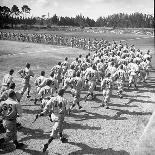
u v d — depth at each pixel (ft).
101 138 26.71
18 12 353.31
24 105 36.73
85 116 33.45
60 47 119.44
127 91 48.14
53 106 23.72
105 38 189.16
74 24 424.46
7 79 32.96
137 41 167.94
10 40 143.95
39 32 243.81
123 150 24.11
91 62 56.59
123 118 33.09
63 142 25.26
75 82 33.09
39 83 34.47
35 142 25.18
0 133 26.63
